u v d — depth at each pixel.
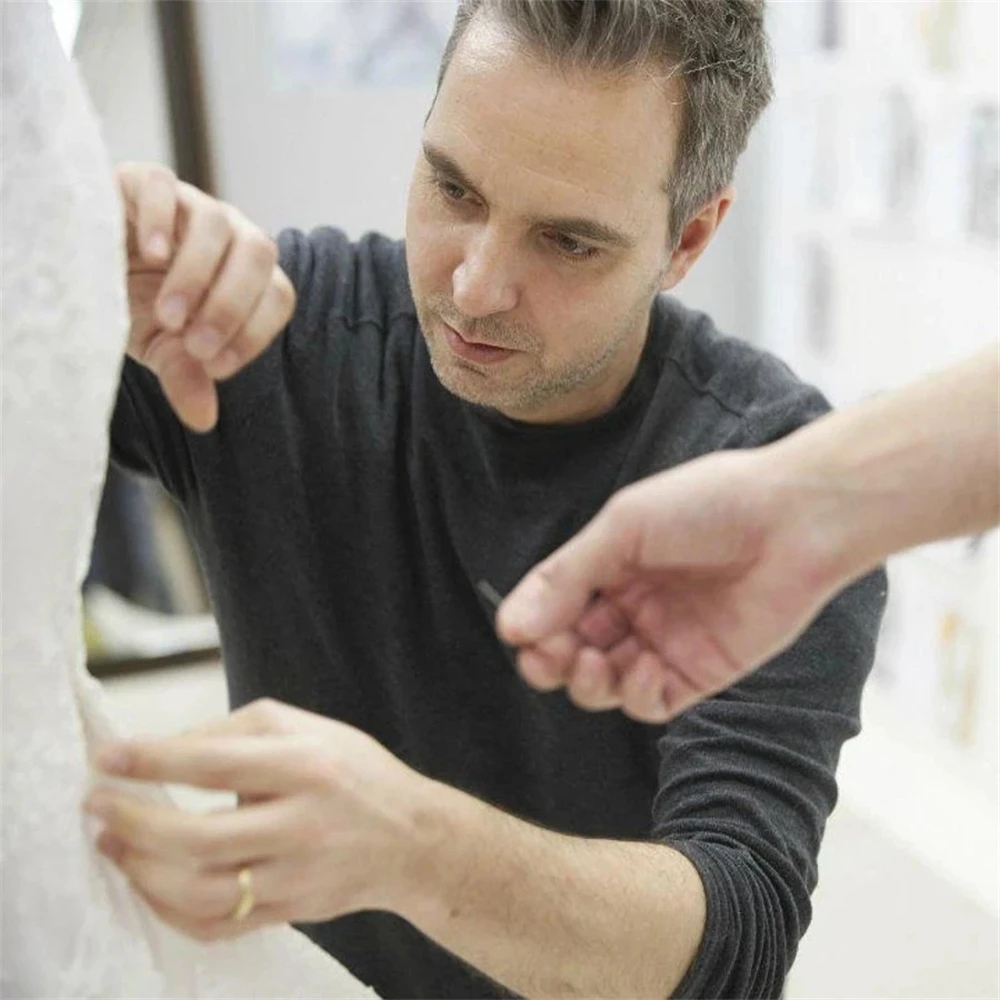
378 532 1.07
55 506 0.54
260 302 0.66
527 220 0.84
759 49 0.96
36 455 0.53
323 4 2.17
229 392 1.04
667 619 0.62
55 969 0.56
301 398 1.07
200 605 2.34
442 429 1.05
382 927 1.15
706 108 0.89
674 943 0.72
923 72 2.10
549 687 0.63
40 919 0.55
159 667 2.34
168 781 0.53
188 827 0.52
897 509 0.60
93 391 0.53
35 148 0.53
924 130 2.12
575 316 0.89
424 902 0.61
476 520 1.05
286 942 0.67
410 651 1.09
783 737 0.86
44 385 0.53
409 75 2.25
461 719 1.10
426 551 1.07
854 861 2.12
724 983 0.75
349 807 0.55
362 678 1.12
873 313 2.30
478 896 0.63
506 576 1.03
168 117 2.12
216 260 0.65
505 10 0.81
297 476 1.07
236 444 1.06
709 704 0.88
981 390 0.60
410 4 2.22
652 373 1.03
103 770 0.52
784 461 0.60
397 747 1.13
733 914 0.75
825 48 2.34
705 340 1.06
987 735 2.14
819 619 0.91
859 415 0.61
